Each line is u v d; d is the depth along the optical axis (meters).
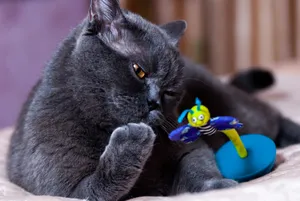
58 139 1.07
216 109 1.29
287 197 0.93
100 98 1.07
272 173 1.04
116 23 1.10
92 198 1.03
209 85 1.31
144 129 1.03
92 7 1.09
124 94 1.07
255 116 1.31
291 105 1.63
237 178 1.06
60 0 2.25
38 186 1.07
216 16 2.55
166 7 2.49
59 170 1.06
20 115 1.22
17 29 2.25
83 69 1.08
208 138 1.21
